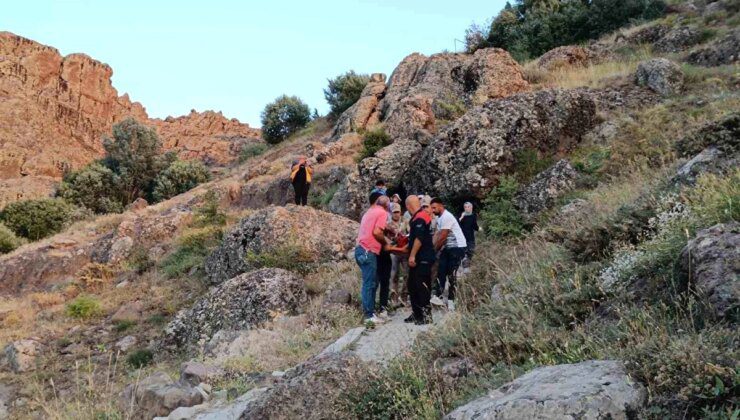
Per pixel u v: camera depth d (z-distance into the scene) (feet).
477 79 69.51
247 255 42.75
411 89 84.33
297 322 31.19
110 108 214.28
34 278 66.08
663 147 39.29
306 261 41.32
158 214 74.69
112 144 134.92
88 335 42.57
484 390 13.98
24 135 177.68
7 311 51.60
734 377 9.77
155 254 60.54
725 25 73.20
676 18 82.33
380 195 28.55
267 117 130.41
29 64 202.49
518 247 32.58
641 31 80.94
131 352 37.50
